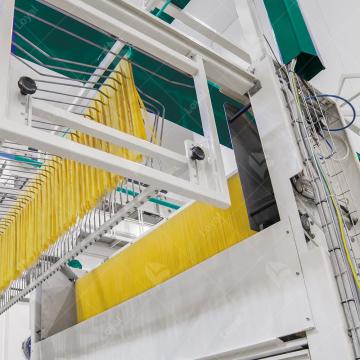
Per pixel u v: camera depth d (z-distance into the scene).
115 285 1.97
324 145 1.50
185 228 1.64
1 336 3.48
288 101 1.32
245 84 1.37
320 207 1.14
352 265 1.05
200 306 1.31
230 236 1.46
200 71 1.23
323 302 1.01
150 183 0.95
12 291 1.90
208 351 1.24
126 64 1.28
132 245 1.90
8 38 0.85
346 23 3.02
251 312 1.15
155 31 1.20
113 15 1.14
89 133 0.93
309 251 1.07
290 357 1.05
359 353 0.94
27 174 1.61
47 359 2.07
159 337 1.44
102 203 1.38
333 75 2.99
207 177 1.07
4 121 0.78
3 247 1.76
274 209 1.27
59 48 1.54
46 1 1.01
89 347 1.80
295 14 1.58
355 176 1.56
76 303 2.27
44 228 1.49
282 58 1.54
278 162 1.23
